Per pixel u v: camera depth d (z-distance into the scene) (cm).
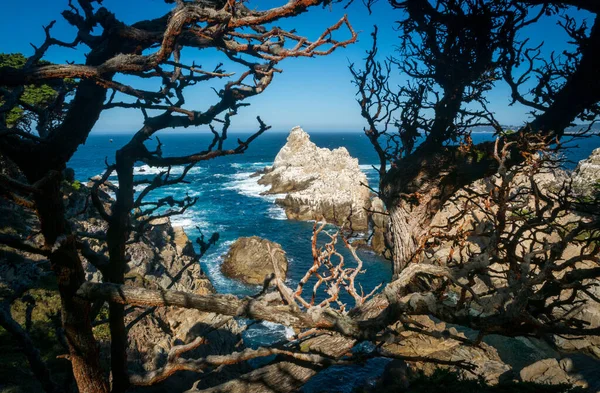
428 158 657
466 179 665
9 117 1439
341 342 564
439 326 2195
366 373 1944
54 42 376
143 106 432
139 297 374
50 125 476
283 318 338
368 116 710
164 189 7475
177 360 432
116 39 355
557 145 578
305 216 5322
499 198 414
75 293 414
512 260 379
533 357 2022
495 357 1967
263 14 321
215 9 340
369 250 3903
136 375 457
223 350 1828
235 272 3438
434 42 675
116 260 520
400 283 337
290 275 3447
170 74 401
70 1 386
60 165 401
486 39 636
